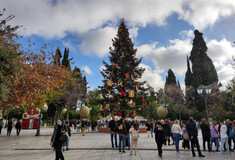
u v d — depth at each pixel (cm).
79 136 1844
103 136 1841
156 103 4078
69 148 1015
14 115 4206
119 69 2353
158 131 813
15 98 1114
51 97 1648
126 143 1066
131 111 2145
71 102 2686
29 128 3200
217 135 962
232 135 943
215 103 3812
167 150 984
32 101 1282
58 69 1570
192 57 4962
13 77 639
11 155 833
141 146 1096
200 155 793
